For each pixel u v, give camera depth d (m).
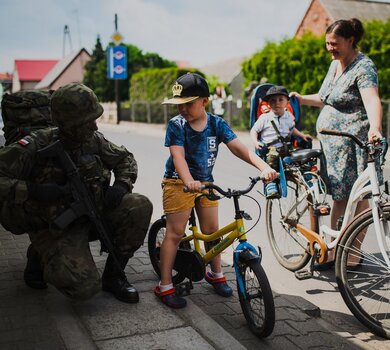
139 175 9.29
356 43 4.10
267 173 3.27
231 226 3.36
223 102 22.36
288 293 3.96
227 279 4.11
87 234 3.41
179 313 3.33
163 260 3.51
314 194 4.08
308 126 16.80
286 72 18.77
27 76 86.25
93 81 49.25
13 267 4.10
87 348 2.80
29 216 3.22
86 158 3.32
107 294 3.60
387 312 3.44
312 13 30.70
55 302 3.42
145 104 28.81
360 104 4.12
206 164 3.57
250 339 3.16
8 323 3.10
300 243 4.30
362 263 3.58
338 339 3.21
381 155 3.68
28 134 3.44
